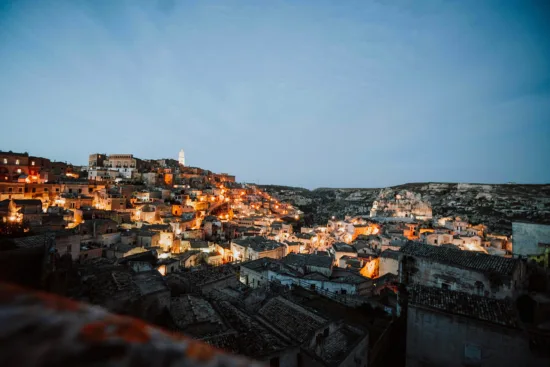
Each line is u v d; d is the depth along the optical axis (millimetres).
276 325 23688
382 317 35344
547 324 21609
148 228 74188
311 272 47000
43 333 3318
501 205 162000
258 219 117812
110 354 3422
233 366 4328
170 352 4012
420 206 157875
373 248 78188
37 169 101250
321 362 19219
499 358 19625
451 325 21328
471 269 28375
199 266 54375
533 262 30438
